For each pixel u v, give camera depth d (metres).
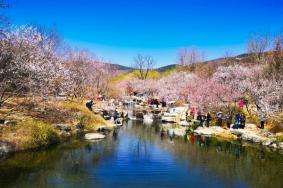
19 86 28.31
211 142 32.06
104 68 71.69
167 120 50.94
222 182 18.81
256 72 54.62
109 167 20.88
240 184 18.56
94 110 45.72
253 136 32.78
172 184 18.02
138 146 28.75
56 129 29.77
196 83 61.97
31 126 25.50
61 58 48.44
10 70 24.62
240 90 46.22
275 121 35.84
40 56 33.34
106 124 40.62
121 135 34.97
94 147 27.02
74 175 18.70
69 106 37.12
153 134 36.97
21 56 27.44
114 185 17.30
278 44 54.34
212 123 42.56
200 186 17.92
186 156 25.33
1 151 21.11
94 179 18.11
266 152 27.56
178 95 69.38
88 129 35.31
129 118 54.03
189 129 41.94
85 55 58.09
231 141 32.78
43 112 31.80
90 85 57.91
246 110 45.34
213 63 89.94
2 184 16.44
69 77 39.72
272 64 50.91
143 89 99.25
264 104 35.72
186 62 103.75
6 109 29.47
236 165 22.89
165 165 22.12
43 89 29.47
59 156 23.00
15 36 30.44
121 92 92.81
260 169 21.95
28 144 23.69
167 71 126.06
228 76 61.66
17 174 18.22
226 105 46.06
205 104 47.69
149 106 72.06
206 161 23.81
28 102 31.52
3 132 23.48
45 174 18.53
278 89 36.66
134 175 19.30
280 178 19.91
